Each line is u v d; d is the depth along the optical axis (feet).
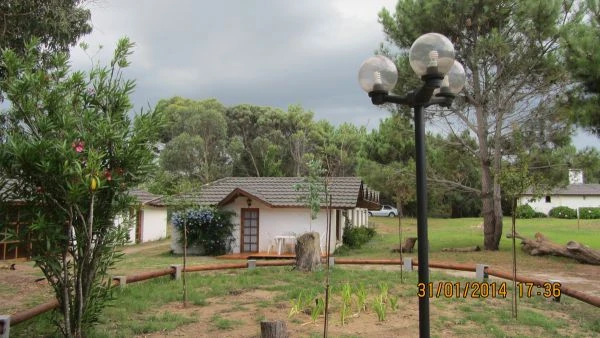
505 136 58.80
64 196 17.24
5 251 56.18
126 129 19.17
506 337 21.43
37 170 16.90
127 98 19.61
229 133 169.68
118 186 18.75
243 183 76.59
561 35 50.34
